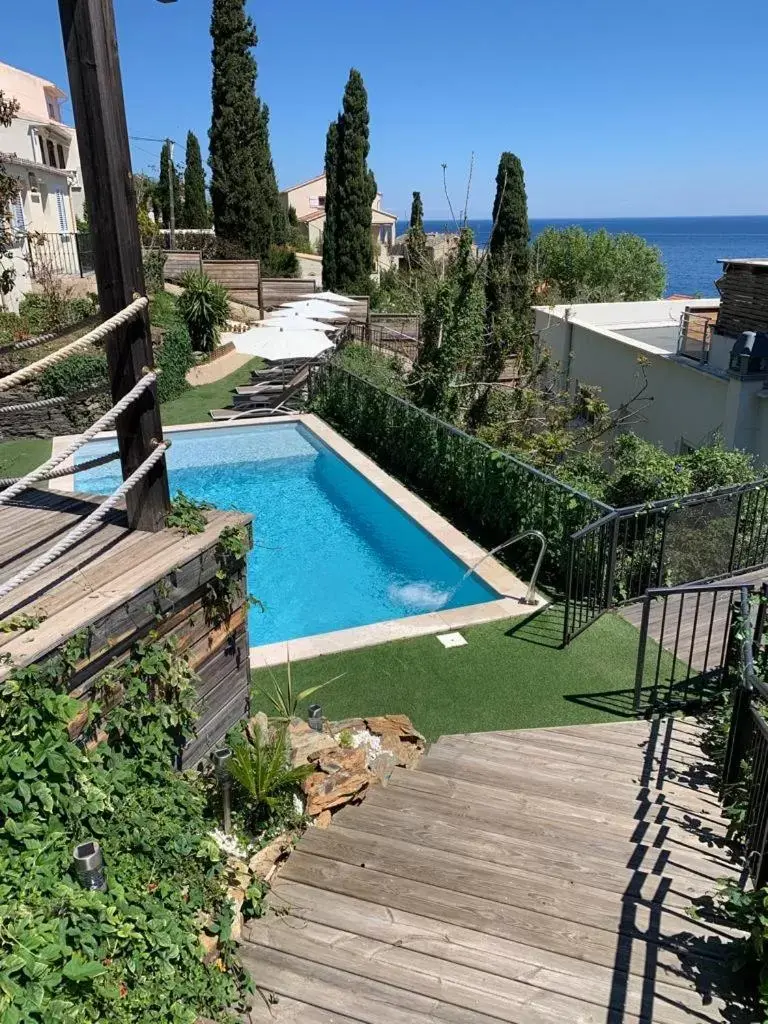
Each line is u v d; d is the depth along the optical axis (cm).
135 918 307
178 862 353
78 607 351
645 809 484
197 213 4378
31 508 477
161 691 406
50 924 267
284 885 397
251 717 542
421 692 680
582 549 835
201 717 454
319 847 429
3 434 1524
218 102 3048
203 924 339
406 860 420
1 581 376
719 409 1412
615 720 630
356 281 3384
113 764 366
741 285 1417
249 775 415
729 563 920
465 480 1158
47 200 2488
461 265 1492
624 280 3756
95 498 495
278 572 1076
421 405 1538
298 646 750
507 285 1773
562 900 390
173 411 1781
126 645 377
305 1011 319
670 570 888
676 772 537
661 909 383
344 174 3256
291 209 5362
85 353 1577
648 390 1627
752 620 614
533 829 457
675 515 866
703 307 1861
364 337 2494
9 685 298
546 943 359
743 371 1315
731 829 436
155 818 361
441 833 449
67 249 2384
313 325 2003
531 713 644
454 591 967
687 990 332
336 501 1352
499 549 1019
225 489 1402
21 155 2380
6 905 266
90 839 319
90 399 1562
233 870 373
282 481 1440
